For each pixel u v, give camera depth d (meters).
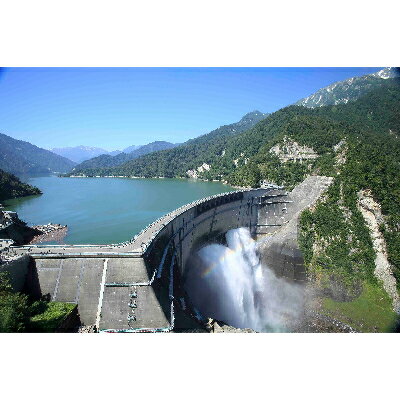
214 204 100.38
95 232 112.81
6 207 161.50
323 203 108.19
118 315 47.00
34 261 49.97
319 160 171.12
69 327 45.41
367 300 88.12
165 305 49.72
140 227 120.25
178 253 74.38
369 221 101.19
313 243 100.38
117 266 49.34
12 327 39.91
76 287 48.69
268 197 119.25
